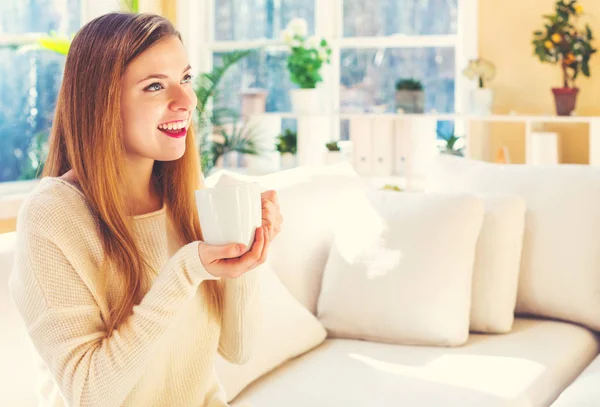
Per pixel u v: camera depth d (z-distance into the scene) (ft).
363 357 7.14
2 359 5.23
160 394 4.36
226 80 16.55
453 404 6.00
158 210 4.48
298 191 8.41
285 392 6.31
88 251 4.00
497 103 14.06
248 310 4.53
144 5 15.11
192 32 16.30
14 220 12.39
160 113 4.08
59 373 3.74
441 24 14.93
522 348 7.36
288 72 16.12
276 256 7.91
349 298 7.73
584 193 8.18
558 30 12.61
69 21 14.35
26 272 3.84
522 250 8.29
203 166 14.74
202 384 4.50
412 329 7.48
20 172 13.64
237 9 16.44
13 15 13.47
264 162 15.43
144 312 3.71
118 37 4.00
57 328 3.78
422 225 7.70
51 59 14.05
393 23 15.30
